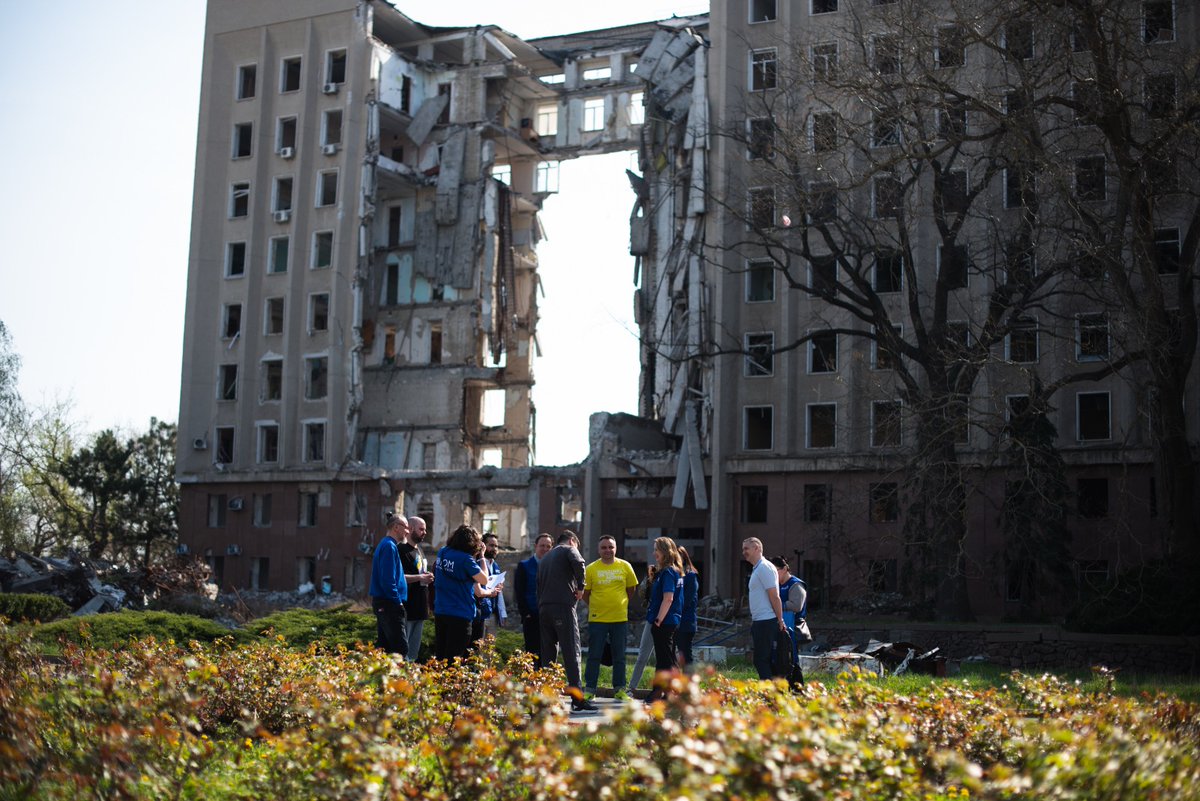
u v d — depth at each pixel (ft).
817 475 170.19
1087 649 104.63
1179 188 109.50
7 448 229.25
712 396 176.55
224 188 227.81
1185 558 105.81
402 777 26.30
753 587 54.29
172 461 246.88
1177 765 27.07
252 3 230.07
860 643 119.44
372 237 229.25
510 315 229.66
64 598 131.54
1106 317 115.55
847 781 23.85
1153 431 108.37
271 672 41.27
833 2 177.78
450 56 246.27
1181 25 148.97
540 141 239.30
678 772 21.91
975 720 36.06
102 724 28.32
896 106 117.91
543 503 190.90
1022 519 137.49
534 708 30.96
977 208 146.10
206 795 29.48
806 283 174.50
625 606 59.00
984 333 120.16
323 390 218.59
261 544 212.64
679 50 199.82
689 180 187.11
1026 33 115.44
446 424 226.58
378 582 53.57
